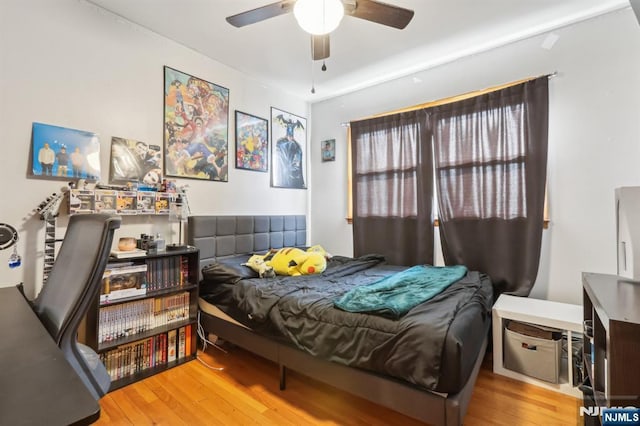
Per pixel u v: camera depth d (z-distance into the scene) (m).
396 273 2.61
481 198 2.68
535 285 2.49
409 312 1.55
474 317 1.57
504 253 2.54
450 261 2.82
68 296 0.95
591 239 2.29
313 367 1.71
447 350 1.28
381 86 3.42
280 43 2.63
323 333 1.65
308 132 4.02
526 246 2.45
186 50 2.68
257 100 3.34
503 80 2.68
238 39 2.57
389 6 1.63
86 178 2.05
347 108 3.70
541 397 1.80
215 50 2.74
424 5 2.17
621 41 2.21
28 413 0.49
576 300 2.34
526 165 2.45
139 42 2.37
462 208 2.77
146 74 2.41
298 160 3.84
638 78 2.15
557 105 2.43
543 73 2.49
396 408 1.41
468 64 2.86
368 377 1.50
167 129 2.53
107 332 1.93
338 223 3.76
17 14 1.83
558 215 2.41
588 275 1.49
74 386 0.58
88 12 2.11
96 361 1.21
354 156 3.47
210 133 2.85
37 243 1.88
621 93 2.21
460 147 2.79
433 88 3.06
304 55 2.84
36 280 1.87
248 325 2.06
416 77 3.16
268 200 3.45
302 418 1.63
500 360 2.07
